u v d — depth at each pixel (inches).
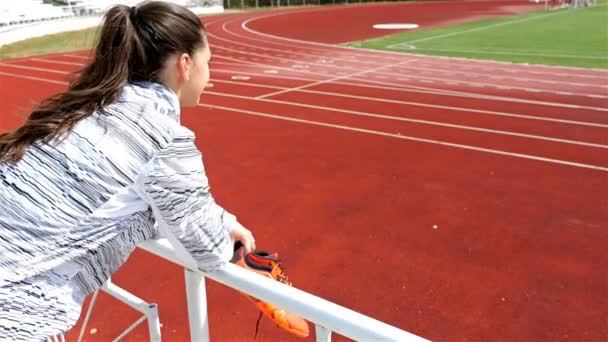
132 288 150.9
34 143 49.0
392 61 613.3
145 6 51.5
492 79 482.3
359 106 385.7
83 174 47.8
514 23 1015.6
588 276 152.5
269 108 387.5
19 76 570.3
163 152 48.4
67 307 51.8
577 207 201.9
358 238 179.9
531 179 234.1
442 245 173.0
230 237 59.3
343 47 751.1
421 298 143.6
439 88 445.1
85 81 51.4
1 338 48.1
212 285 150.6
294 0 1745.8
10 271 48.6
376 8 1555.1
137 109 48.9
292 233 185.6
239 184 236.7
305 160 268.1
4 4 964.6
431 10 1430.9
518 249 169.5
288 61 639.1
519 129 316.2
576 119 336.8
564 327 130.1
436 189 224.1
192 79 54.0
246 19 1278.3
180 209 49.7
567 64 552.1
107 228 50.3
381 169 251.4
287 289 49.3
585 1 1358.3
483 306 139.3
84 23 1039.6
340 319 44.9
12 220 48.5
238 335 129.9
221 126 341.4
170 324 135.0
